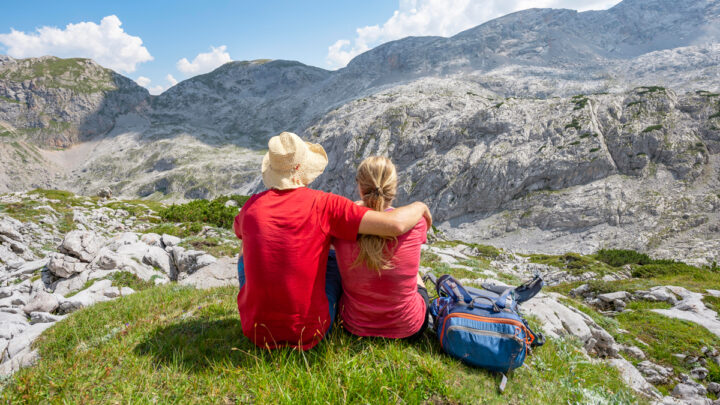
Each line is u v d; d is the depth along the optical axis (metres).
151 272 15.22
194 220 28.38
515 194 165.38
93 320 6.17
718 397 9.50
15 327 8.95
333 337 3.58
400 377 3.07
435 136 197.25
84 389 2.98
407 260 3.30
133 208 35.12
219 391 2.96
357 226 3.05
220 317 4.97
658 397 8.09
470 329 3.63
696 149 148.12
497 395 3.40
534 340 3.99
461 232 162.12
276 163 3.11
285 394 2.73
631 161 154.50
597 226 140.50
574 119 169.88
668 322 13.40
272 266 2.92
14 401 2.81
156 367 3.41
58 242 24.19
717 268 26.47
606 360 8.48
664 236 124.62
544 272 29.73
